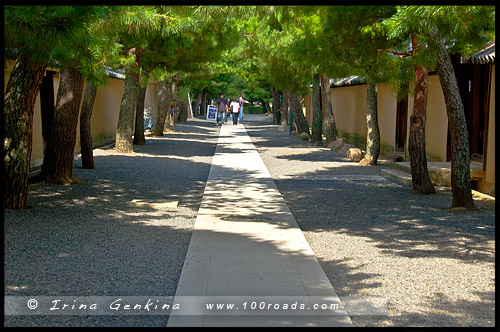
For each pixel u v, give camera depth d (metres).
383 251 6.60
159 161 15.56
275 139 25.92
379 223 8.17
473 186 12.24
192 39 14.41
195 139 24.88
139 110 20.56
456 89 8.95
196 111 53.62
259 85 36.00
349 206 9.55
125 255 6.20
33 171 12.68
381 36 10.19
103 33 8.01
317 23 10.71
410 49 11.99
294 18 11.70
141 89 20.41
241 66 29.59
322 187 11.70
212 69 25.33
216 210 9.01
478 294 5.12
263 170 14.34
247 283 5.31
